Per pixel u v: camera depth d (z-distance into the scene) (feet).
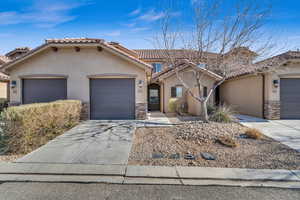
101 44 35.35
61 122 27.76
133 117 38.68
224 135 23.89
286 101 38.40
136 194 11.76
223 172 14.60
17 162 16.61
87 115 37.68
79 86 37.63
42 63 37.24
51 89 37.99
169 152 19.17
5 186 12.73
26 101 37.81
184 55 30.25
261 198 11.30
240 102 50.72
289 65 37.55
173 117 43.27
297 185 12.87
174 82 54.90
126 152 19.21
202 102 29.40
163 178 13.89
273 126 31.50
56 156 18.04
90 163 16.42
